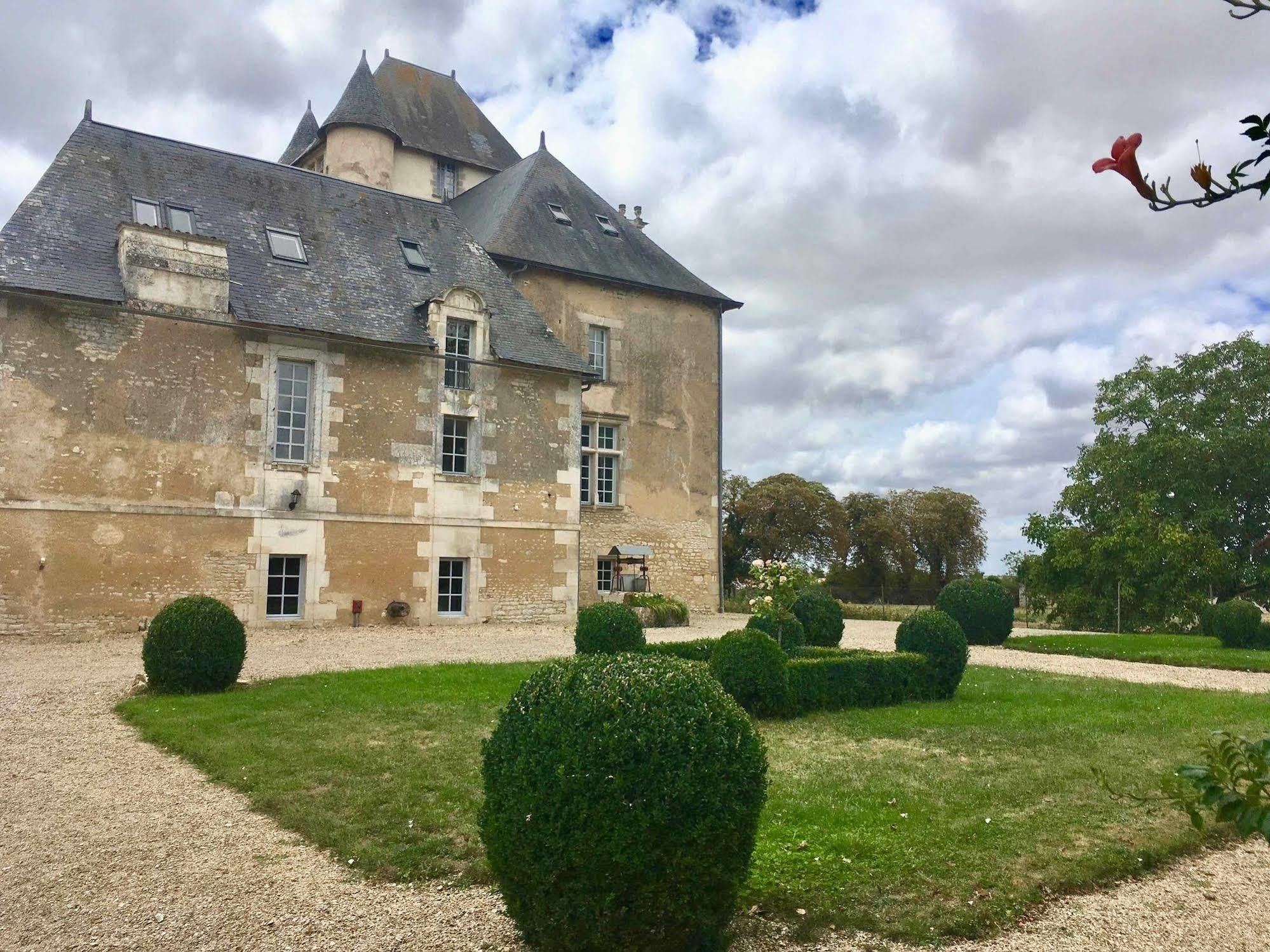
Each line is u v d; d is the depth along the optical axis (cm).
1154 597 2172
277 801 571
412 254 1891
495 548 1780
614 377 2266
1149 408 2456
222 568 1489
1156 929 409
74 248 1439
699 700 381
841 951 383
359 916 410
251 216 1720
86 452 1386
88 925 402
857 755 722
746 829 368
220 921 405
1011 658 1491
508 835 362
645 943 356
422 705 870
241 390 1523
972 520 5194
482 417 1783
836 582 5088
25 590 1330
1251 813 224
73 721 817
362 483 1633
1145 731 813
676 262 2538
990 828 525
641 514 2286
